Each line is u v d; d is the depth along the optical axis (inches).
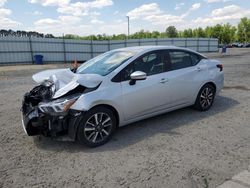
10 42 925.2
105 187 107.2
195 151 138.9
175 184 108.4
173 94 182.4
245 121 187.5
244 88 308.3
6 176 116.6
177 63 188.4
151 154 136.3
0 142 153.9
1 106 240.2
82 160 130.9
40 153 139.3
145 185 108.2
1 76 504.1
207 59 214.7
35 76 195.3
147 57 170.7
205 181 110.1
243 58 927.0
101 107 146.2
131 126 178.7
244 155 133.7
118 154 137.0
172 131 168.6
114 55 181.0
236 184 107.3
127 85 155.6
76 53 1093.8
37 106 142.0
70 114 136.6
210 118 194.2
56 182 111.6
